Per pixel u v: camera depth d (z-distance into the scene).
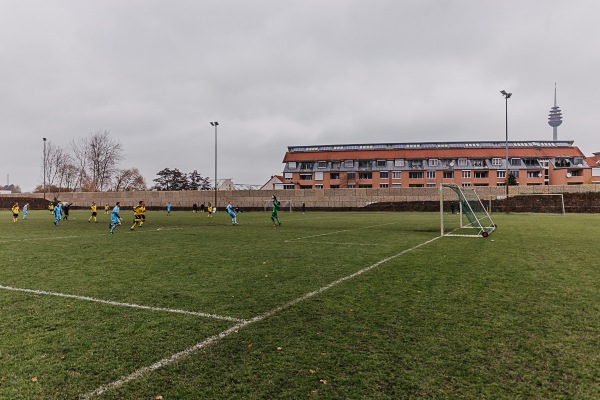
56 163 74.25
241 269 8.30
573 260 9.17
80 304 5.64
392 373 3.39
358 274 7.68
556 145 73.56
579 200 38.22
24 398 3.05
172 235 16.41
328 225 22.48
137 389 3.17
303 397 3.01
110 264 9.02
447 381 3.24
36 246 12.58
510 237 14.59
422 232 17.39
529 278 7.15
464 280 7.03
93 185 73.88
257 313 5.16
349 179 73.00
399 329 4.48
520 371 3.40
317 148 80.06
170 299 5.89
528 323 4.64
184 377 3.37
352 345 4.03
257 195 53.47
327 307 5.40
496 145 74.94
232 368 3.53
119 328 4.61
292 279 7.25
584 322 4.66
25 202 59.41
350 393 3.06
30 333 4.45
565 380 3.24
